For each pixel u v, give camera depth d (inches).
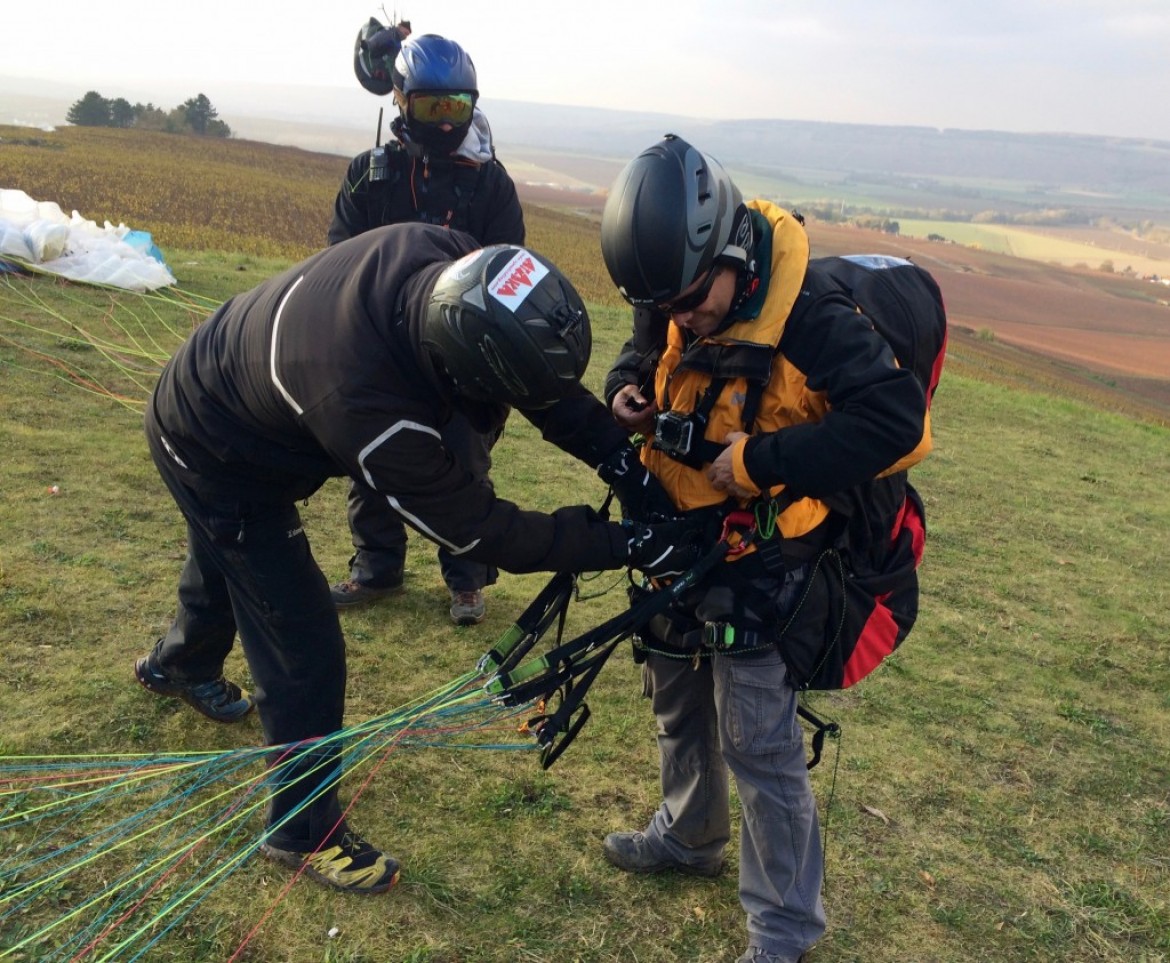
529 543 84.4
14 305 289.0
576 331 75.2
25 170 1375.5
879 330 84.3
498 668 95.7
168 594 150.4
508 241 147.7
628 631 87.7
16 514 167.0
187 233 956.0
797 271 79.5
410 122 136.5
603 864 109.4
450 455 82.1
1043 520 269.1
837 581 88.6
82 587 147.6
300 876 100.5
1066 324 3656.5
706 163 77.4
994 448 350.3
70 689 123.2
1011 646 182.2
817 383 79.2
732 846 116.1
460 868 105.7
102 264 327.3
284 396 81.0
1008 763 141.6
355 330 77.5
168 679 122.3
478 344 72.3
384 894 99.9
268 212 1339.8
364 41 154.6
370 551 157.0
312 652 97.7
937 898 112.0
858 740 142.3
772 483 79.8
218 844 103.2
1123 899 115.0
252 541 93.7
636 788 123.9
